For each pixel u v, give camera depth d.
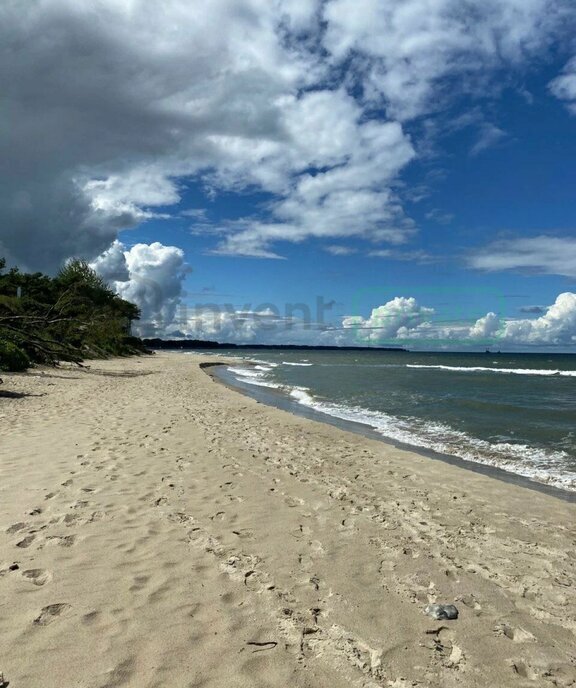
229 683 2.68
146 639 3.04
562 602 3.84
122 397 16.28
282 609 3.48
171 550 4.42
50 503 5.44
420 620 3.45
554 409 18.64
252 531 5.05
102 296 55.19
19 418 10.77
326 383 31.16
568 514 6.42
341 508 6.04
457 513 6.20
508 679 2.84
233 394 20.98
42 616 3.23
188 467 7.47
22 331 26.12
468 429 14.20
